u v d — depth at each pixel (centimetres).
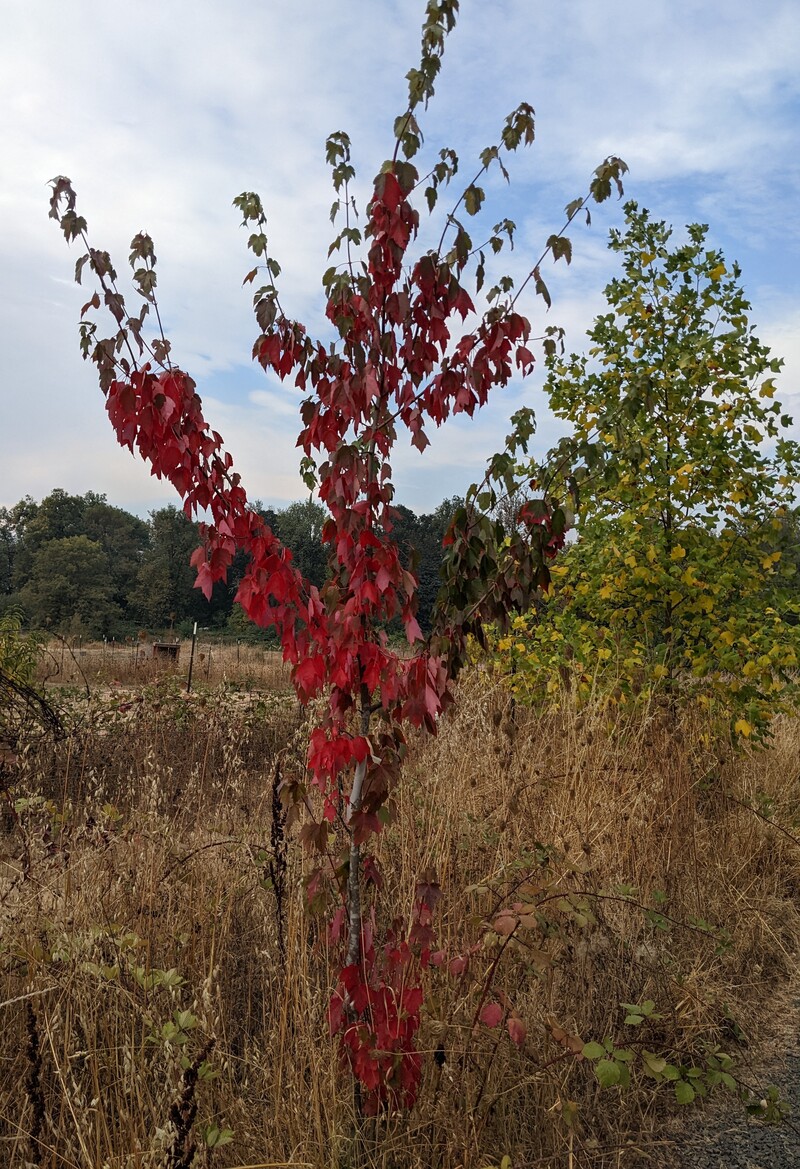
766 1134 271
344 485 242
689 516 599
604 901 367
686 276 610
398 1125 244
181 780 590
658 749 499
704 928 360
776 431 592
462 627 242
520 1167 238
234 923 343
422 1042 265
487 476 236
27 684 706
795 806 589
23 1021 261
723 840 487
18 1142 219
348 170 256
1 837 432
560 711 560
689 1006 322
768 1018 343
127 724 739
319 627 241
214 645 2856
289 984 273
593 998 314
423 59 225
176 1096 211
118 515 9344
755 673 537
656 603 591
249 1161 230
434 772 441
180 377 222
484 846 369
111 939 271
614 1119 275
